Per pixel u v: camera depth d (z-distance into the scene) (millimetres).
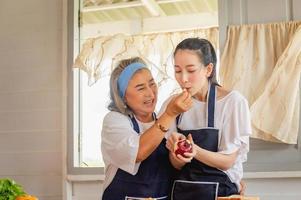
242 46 2346
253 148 2305
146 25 2570
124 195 1744
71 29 2674
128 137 1712
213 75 1757
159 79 2383
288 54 2229
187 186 1662
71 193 2574
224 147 1661
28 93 2736
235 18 2416
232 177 1680
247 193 2305
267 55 2316
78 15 2721
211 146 1678
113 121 1772
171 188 1758
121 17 2646
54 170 2617
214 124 1688
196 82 1715
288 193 2262
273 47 2318
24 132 2711
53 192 2604
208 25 2471
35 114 2705
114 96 1828
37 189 2635
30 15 2791
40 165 2648
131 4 2633
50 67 2711
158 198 1734
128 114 1815
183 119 1737
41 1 2779
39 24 2766
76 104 2637
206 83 1740
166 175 1765
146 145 1671
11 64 2789
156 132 1665
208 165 1640
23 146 2701
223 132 1676
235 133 1660
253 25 2367
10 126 2742
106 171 1822
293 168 2238
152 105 1829
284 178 2268
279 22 2348
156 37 2502
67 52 2668
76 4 2713
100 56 2504
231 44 2375
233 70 2328
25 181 2666
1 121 2764
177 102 1641
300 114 2264
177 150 1593
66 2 2705
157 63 2439
